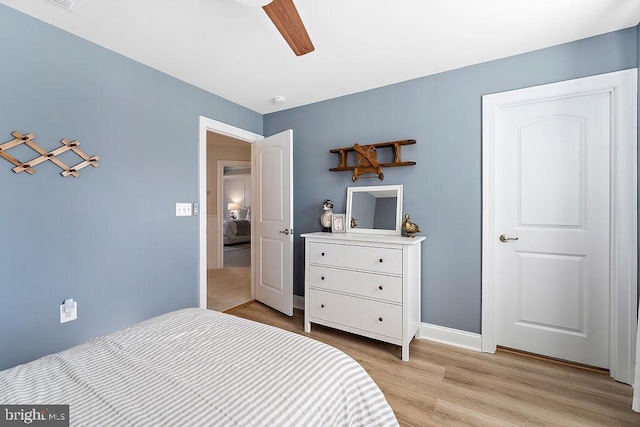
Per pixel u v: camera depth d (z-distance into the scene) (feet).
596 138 6.15
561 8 5.20
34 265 5.52
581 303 6.38
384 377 6.09
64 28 5.82
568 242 6.47
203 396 2.54
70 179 6.01
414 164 8.07
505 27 5.78
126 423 2.19
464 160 7.45
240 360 3.19
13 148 5.26
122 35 6.06
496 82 7.04
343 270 7.68
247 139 10.61
